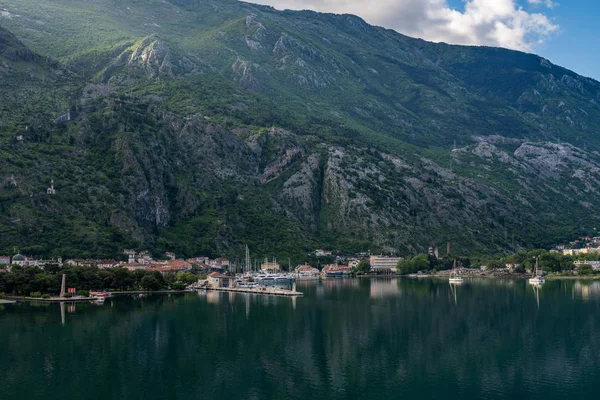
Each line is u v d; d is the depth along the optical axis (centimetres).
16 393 14112
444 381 15125
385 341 19250
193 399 13800
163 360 16875
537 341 19325
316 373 15762
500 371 15962
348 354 17600
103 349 18025
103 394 14075
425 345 18788
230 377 15362
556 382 15050
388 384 14888
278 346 18512
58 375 15438
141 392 14250
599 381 15100
